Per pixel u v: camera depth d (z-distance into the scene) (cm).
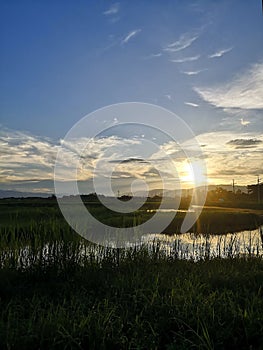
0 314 517
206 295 596
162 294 584
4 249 805
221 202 5028
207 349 415
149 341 434
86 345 436
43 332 439
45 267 758
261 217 2558
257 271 748
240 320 477
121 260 841
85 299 571
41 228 907
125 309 532
